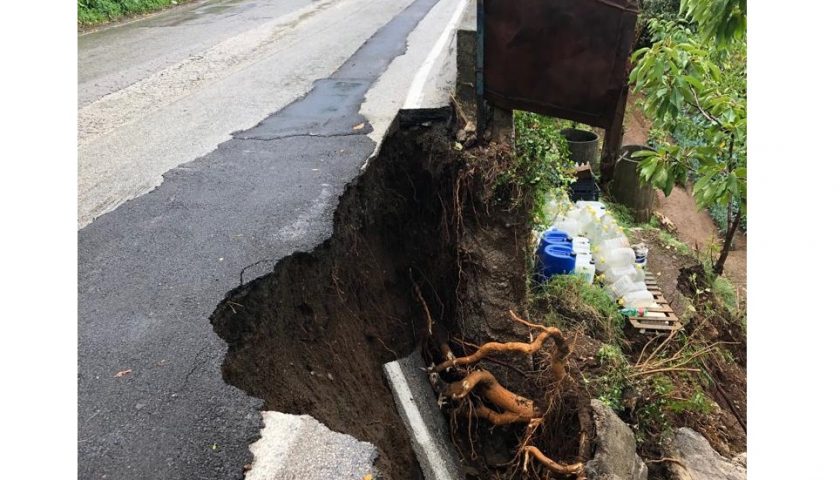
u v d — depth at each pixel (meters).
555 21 4.43
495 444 4.57
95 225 3.96
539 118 6.25
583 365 4.81
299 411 3.04
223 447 2.46
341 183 4.50
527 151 5.32
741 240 9.34
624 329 5.74
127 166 4.81
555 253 5.81
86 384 2.72
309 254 3.76
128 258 3.61
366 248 4.75
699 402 4.88
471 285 4.98
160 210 4.15
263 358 3.19
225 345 2.97
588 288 5.79
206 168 4.76
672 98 4.66
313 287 3.84
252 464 2.39
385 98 6.07
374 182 5.00
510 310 4.67
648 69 4.68
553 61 4.59
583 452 3.85
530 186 5.09
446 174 5.22
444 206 5.23
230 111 6.02
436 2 11.59
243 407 2.65
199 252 3.67
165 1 12.12
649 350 5.55
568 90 4.68
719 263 7.58
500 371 4.79
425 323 5.17
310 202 4.25
